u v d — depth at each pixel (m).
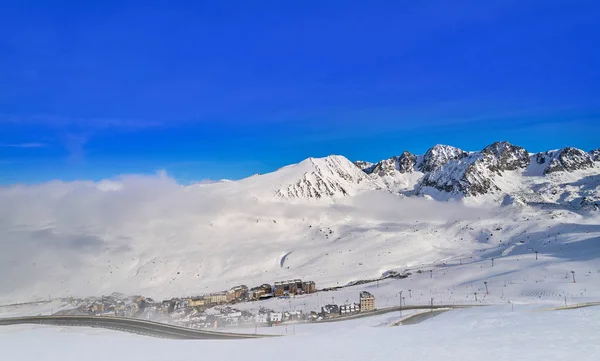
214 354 54.22
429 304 172.62
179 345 67.81
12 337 85.38
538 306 120.75
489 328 63.50
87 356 56.25
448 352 43.59
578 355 38.28
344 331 93.94
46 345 69.25
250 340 75.44
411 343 52.72
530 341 46.94
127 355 56.16
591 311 71.44
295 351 52.06
